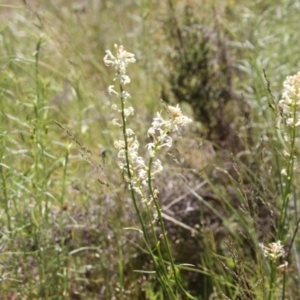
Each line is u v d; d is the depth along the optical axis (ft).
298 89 10.00
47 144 15.10
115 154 16.28
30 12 17.95
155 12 19.79
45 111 14.69
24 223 13.44
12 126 15.71
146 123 18.24
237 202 16.25
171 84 19.01
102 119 18.04
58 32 20.33
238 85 19.49
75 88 16.85
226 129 18.16
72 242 14.43
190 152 17.13
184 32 19.20
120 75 9.05
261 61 19.36
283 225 11.41
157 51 19.86
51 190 14.90
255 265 14.20
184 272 15.25
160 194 15.74
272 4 24.40
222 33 19.60
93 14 27.37
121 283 13.88
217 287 14.06
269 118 17.53
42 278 13.29
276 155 13.34
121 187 15.33
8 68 16.97
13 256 13.16
